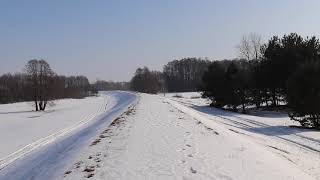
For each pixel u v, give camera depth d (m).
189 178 13.75
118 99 109.81
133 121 30.20
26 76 88.00
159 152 17.53
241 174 14.51
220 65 68.88
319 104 34.69
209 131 23.73
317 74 35.09
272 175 15.01
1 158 22.56
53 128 40.12
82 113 62.94
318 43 52.59
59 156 19.39
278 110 53.28
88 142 21.69
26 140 30.91
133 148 18.59
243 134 29.19
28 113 75.38
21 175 16.92
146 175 14.11
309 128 34.59
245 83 57.47
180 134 22.23
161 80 191.38
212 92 67.56
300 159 21.25
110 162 16.12
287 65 51.75
